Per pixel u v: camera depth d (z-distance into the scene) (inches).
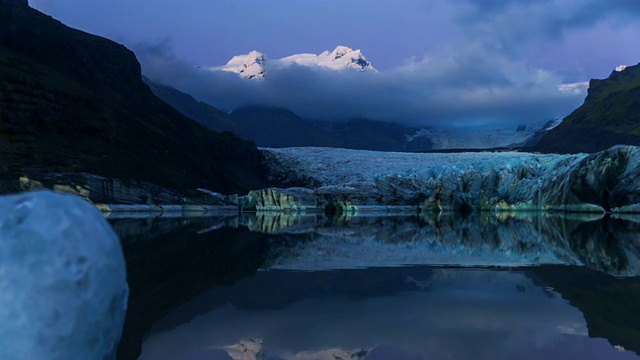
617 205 1802.4
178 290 312.3
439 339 201.0
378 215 1957.4
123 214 1514.5
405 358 179.0
